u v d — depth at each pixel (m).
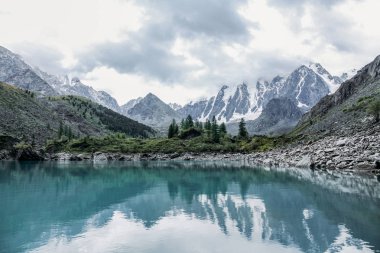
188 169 95.25
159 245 24.33
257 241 24.91
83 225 30.17
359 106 162.88
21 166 112.75
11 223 31.03
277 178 63.56
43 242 25.22
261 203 39.41
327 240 24.55
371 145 75.25
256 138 192.12
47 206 39.53
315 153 88.25
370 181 53.84
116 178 71.75
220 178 67.88
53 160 164.50
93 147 195.62
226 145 187.62
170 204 40.12
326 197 41.38
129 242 25.11
